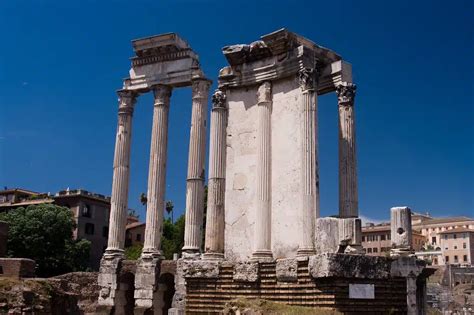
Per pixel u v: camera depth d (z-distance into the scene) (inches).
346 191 1115.3
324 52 1107.3
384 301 703.1
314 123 829.2
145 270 2025.1
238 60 941.2
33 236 3385.8
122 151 2247.8
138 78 2297.0
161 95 2234.3
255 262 800.3
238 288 817.5
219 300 833.5
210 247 911.0
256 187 875.4
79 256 3565.5
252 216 880.3
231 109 944.3
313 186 804.0
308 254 772.6
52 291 1895.9
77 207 4367.6
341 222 738.8
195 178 2069.4
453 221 7711.6
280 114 884.0
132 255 3740.2
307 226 788.6
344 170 1116.5
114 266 2107.5
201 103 2155.5
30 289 1807.3
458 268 4815.5
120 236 2172.7
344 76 1125.1
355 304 688.4
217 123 956.6
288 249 823.1
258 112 905.5
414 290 721.0
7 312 1702.8
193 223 2012.8
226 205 910.4
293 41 887.1
